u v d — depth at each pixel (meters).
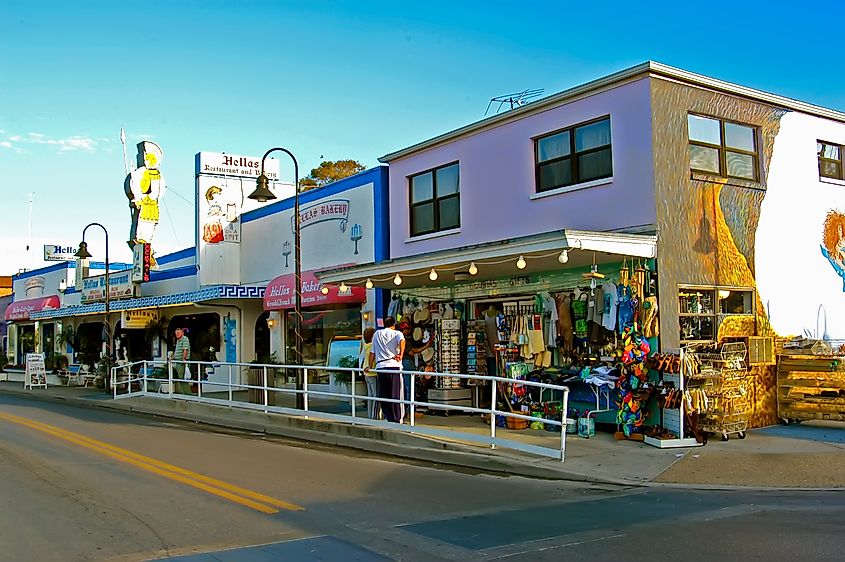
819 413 13.54
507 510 8.19
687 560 6.08
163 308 28.80
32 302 38.66
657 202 13.00
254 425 16.16
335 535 7.15
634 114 13.41
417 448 12.17
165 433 15.55
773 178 15.01
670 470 10.21
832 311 15.92
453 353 16.41
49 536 7.17
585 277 13.54
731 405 12.60
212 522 7.71
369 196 19.83
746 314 14.23
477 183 16.62
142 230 28.84
